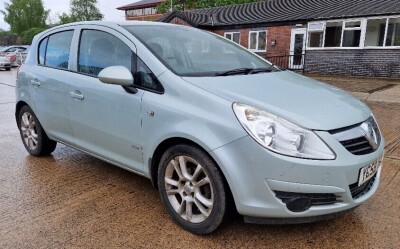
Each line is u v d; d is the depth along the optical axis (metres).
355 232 2.64
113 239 2.56
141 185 3.48
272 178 2.20
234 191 2.30
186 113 2.49
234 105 2.33
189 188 2.60
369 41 15.88
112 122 3.04
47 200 3.16
